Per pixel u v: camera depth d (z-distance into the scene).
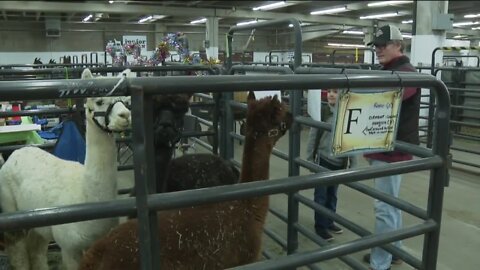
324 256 1.46
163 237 1.62
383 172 1.50
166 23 23.55
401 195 5.00
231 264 1.77
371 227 4.02
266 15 18.95
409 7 17.12
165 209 1.17
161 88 1.11
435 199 1.67
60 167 2.39
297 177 1.36
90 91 1.04
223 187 1.25
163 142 2.44
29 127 3.54
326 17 19.83
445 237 3.85
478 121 7.92
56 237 2.23
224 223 1.75
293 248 2.89
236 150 6.07
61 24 21.95
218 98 3.58
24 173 2.44
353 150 1.50
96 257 1.61
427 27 8.56
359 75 1.40
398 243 2.88
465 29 24.47
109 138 1.99
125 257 1.54
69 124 3.13
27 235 2.58
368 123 1.49
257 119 1.91
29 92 0.99
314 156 3.57
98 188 2.00
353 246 1.52
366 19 20.55
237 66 3.43
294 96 2.74
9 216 1.01
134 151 1.12
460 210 4.54
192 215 1.72
